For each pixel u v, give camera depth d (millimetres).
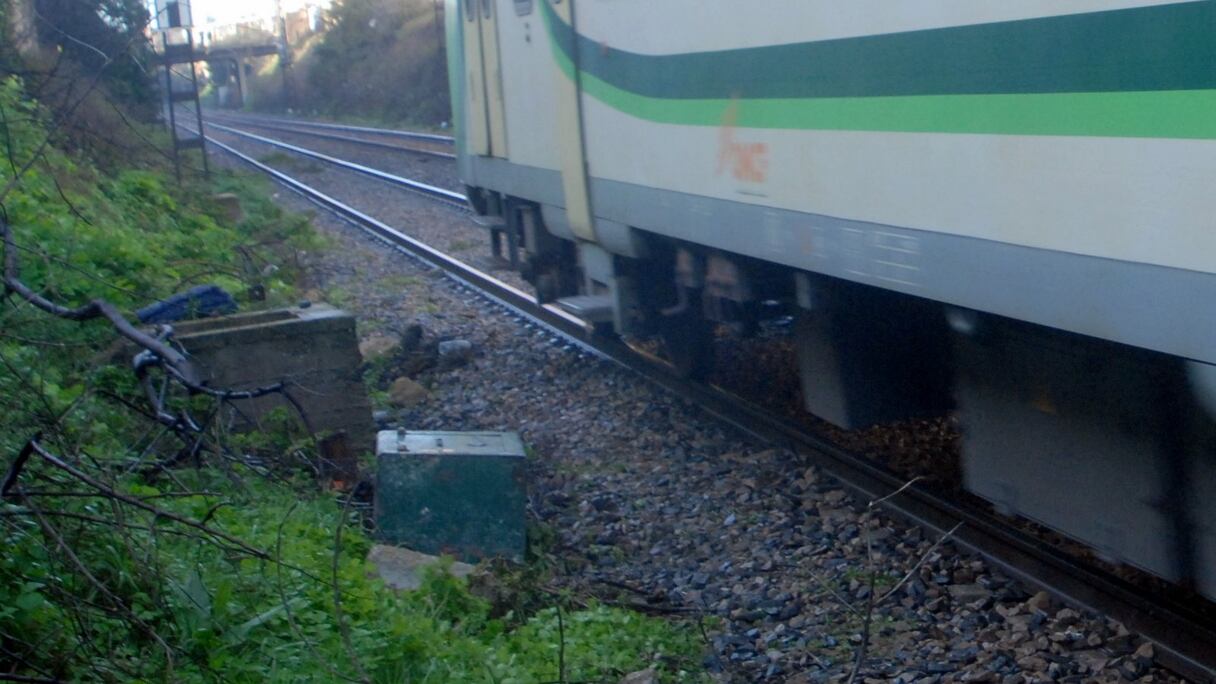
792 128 5840
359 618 4574
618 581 5723
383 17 61781
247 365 6859
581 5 8266
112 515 4227
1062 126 4133
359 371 7102
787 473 6883
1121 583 5020
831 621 5129
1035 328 4930
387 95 56219
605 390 8953
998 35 4383
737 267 7117
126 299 8234
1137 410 4488
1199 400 4160
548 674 4473
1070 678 4496
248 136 47125
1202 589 4348
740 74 6266
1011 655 4707
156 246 10891
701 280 7836
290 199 23578
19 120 9336
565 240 10281
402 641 4355
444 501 5797
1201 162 3611
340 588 4641
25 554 3957
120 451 5703
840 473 6715
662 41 7113
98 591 3969
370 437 7125
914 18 4840
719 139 6590
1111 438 4633
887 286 5234
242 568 4645
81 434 5047
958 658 4699
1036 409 4996
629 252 8188
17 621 3691
